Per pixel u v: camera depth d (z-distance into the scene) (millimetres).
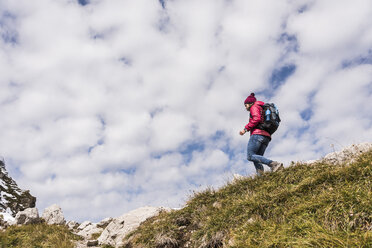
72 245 8945
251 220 5121
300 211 4438
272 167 6848
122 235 8953
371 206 3635
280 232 4141
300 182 5535
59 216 12469
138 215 9891
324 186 4930
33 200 15922
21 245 8602
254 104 7602
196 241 5797
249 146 7453
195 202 7562
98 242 9672
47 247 8492
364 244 3115
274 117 7309
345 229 3586
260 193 5809
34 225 10883
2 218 12008
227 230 5379
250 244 4348
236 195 6688
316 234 3617
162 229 6895
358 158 5312
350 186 4363
